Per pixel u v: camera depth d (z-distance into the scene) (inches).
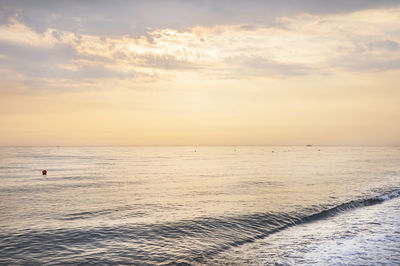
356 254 558.3
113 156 5984.3
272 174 2103.8
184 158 5196.9
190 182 1658.5
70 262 505.0
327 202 1027.9
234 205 972.6
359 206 1012.5
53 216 826.2
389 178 1795.0
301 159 4554.6
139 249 570.9
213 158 5182.1
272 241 643.5
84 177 1940.2
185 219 781.9
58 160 4229.8
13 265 486.9
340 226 763.4
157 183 1620.3
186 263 514.3
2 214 847.7
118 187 1457.9
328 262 518.6
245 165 3189.0
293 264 510.0
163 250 569.3
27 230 678.5
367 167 2721.5
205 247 593.0
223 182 1643.7
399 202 1091.3
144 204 1004.6
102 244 593.6
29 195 1203.9
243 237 663.8
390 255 553.3
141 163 3636.8
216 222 757.3
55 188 1417.3
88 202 1047.0
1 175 2038.6
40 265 489.4
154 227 708.0
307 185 1477.6
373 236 674.8
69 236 639.1
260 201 1043.9
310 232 712.4
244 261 524.7
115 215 838.5
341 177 1856.5
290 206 951.6
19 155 6107.3
